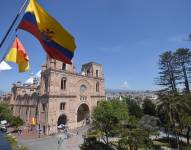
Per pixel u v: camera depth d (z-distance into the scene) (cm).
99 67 9481
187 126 5456
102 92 9350
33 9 1100
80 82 8406
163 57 8794
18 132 7012
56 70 7519
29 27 1148
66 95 7731
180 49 8362
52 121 7112
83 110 8938
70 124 7750
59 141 5684
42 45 1123
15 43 1223
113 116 4997
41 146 5178
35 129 7575
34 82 11356
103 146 5038
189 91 7969
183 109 5397
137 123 5966
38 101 7819
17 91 10219
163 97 5597
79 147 5125
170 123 5619
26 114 8669
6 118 7719
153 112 8962
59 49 1145
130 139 4612
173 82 8694
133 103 9388
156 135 6353
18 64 1241
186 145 5422
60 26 1135
